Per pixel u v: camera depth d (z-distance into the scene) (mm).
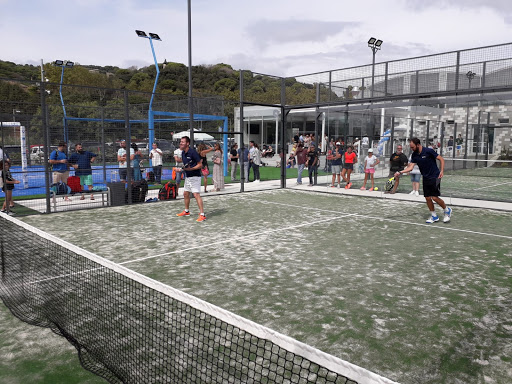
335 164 14945
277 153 29203
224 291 4789
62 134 14258
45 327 3865
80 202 11844
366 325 3883
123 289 4777
